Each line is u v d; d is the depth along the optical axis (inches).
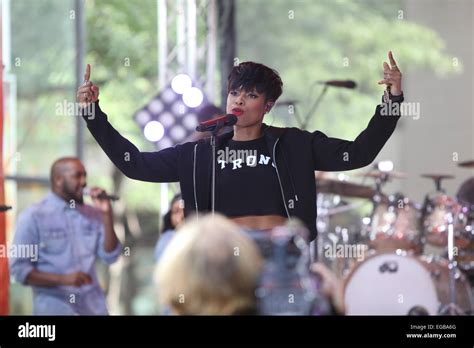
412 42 746.8
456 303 346.9
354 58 819.4
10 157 425.7
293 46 817.5
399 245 376.5
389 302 344.8
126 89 733.9
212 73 424.2
